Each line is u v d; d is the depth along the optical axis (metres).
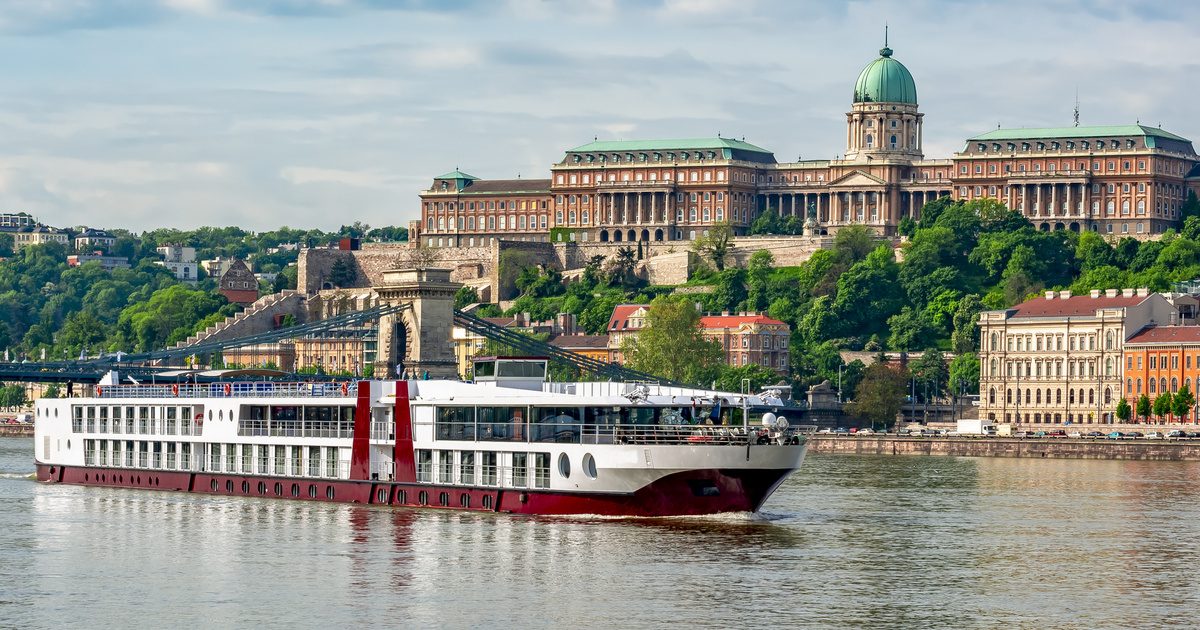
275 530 185.38
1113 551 181.62
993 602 153.62
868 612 148.88
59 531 188.12
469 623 144.12
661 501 187.50
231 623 144.75
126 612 148.75
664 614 146.88
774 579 161.00
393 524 187.12
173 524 191.50
